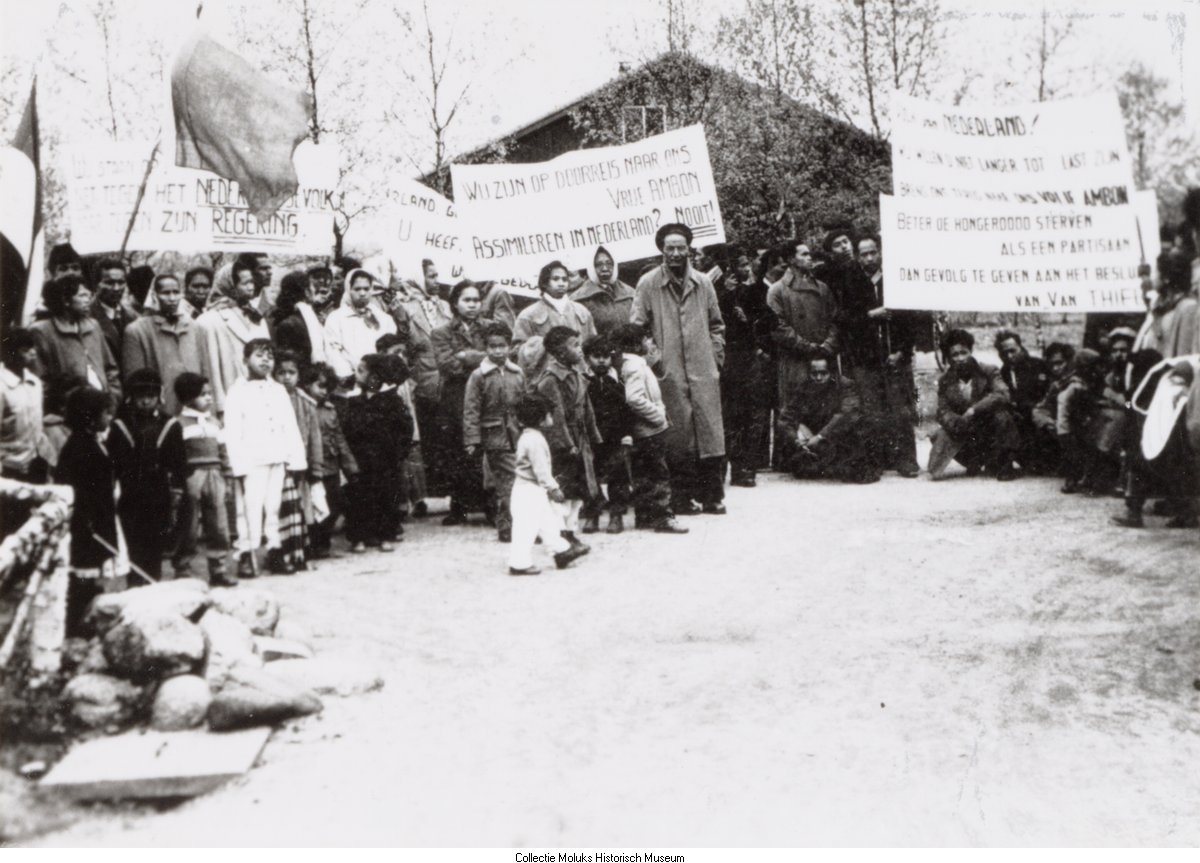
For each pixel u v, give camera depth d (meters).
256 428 8.59
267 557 8.84
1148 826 4.87
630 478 10.82
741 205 18.86
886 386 12.84
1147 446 9.83
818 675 6.59
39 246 7.78
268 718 5.70
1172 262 10.80
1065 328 19.22
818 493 12.07
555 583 8.52
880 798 5.10
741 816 4.89
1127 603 7.95
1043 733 5.85
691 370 10.90
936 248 12.26
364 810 4.84
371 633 7.25
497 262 12.23
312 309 10.30
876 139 19.86
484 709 6.02
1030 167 12.22
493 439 10.04
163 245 9.57
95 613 6.05
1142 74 18.53
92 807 4.89
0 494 5.96
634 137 18.70
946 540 9.75
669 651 6.96
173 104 9.09
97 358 7.98
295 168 9.58
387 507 9.76
